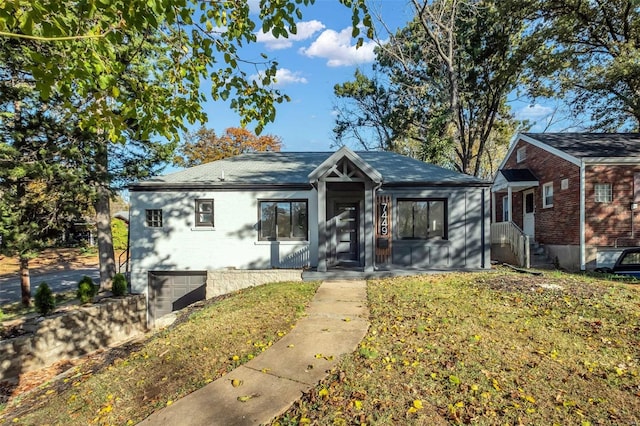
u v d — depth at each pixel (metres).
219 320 6.80
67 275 20.73
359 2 3.60
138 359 5.48
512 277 9.56
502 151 34.22
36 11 2.31
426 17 23.06
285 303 7.77
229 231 12.73
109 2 2.62
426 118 26.78
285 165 15.03
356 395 3.81
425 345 5.00
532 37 20.09
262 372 4.53
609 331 5.46
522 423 3.26
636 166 13.54
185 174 13.79
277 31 3.78
